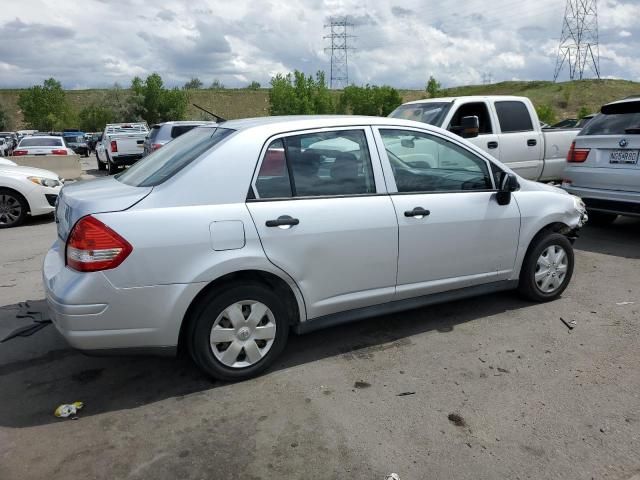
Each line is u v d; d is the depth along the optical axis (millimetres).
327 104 58406
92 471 2623
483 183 4289
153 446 2816
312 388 3379
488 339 4062
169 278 3094
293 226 3400
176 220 3105
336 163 3648
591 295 4977
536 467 2617
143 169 3717
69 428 2986
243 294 3344
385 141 3863
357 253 3658
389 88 61562
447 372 3562
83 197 3268
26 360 3826
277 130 3486
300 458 2703
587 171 6938
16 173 9172
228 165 3291
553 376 3490
